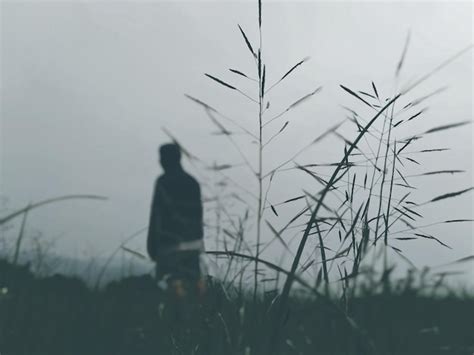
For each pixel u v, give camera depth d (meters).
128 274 1.69
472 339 1.32
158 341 1.75
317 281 1.31
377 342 1.24
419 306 1.29
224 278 1.50
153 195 1.49
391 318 1.25
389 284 1.23
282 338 1.40
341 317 1.31
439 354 1.27
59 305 1.72
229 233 1.46
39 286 1.69
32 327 1.70
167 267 1.48
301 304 1.42
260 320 1.45
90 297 1.77
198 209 1.46
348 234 1.61
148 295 1.78
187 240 1.45
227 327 1.57
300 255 1.43
